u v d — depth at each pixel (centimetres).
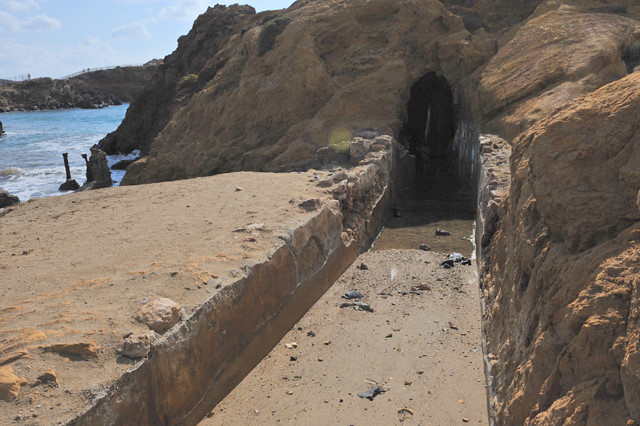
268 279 638
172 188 1072
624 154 346
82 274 586
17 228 816
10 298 521
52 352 407
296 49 2098
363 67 2083
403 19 2230
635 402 243
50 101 11288
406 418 499
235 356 557
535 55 1694
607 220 338
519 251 456
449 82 2042
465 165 1742
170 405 450
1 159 3541
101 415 366
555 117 411
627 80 384
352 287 848
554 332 332
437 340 654
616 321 275
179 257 629
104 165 2467
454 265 944
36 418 340
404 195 1623
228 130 2194
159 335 448
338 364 601
